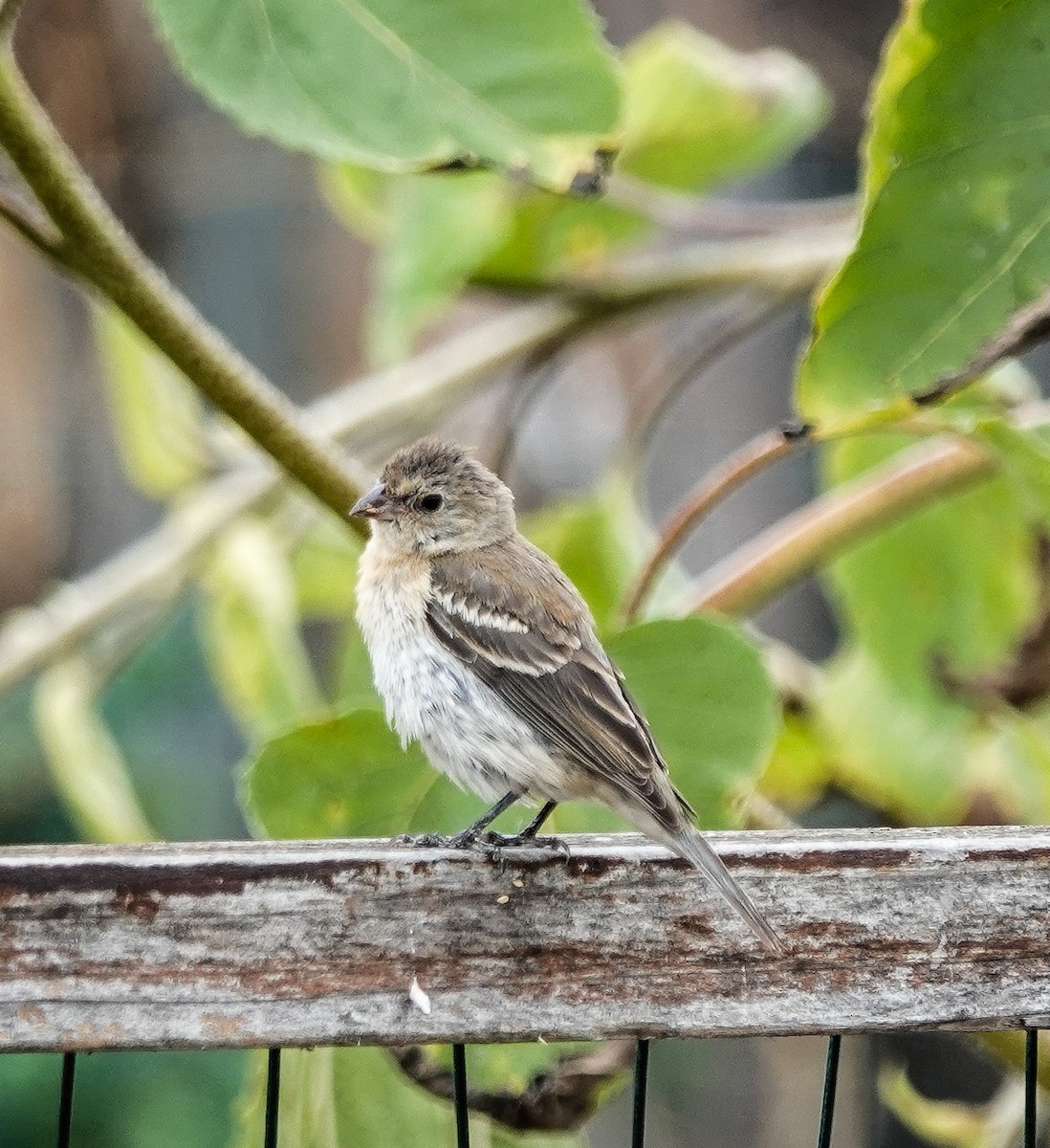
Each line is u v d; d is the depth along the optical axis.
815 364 7.53
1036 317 7.39
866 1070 20.66
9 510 27.97
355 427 11.95
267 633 11.05
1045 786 11.45
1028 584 11.28
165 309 7.76
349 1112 7.98
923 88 7.25
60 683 11.51
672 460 21.34
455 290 12.21
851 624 12.88
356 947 6.19
